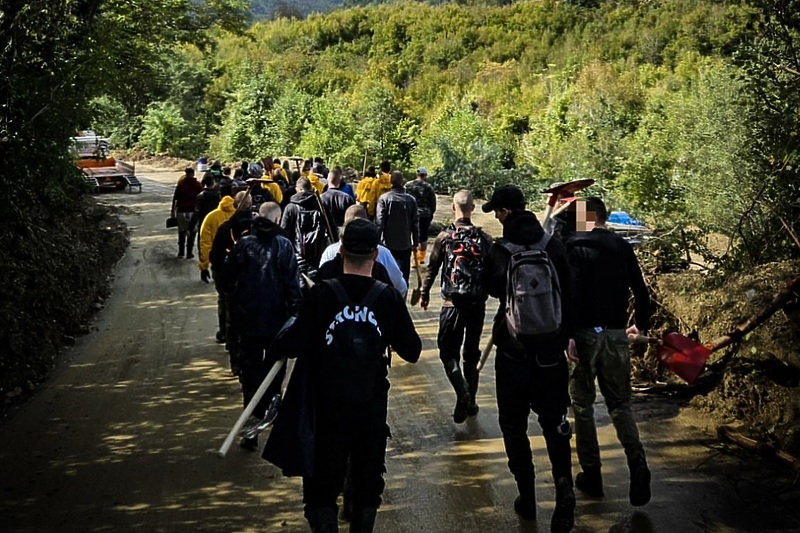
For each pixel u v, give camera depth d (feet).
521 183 80.79
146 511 16.84
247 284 19.77
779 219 23.24
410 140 107.04
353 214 19.42
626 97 93.91
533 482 16.21
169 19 69.97
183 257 48.78
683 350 16.65
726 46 25.64
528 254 15.75
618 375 16.69
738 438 19.07
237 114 129.18
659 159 53.42
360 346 13.57
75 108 32.24
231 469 18.92
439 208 71.56
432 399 23.59
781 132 23.16
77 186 54.90
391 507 16.90
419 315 34.09
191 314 34.65
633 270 16.81
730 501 16.61
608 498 17.06
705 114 48.91
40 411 22.82
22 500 17.31
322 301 13.78
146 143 141.38
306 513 13.70
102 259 44.93
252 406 13.98
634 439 16.28
